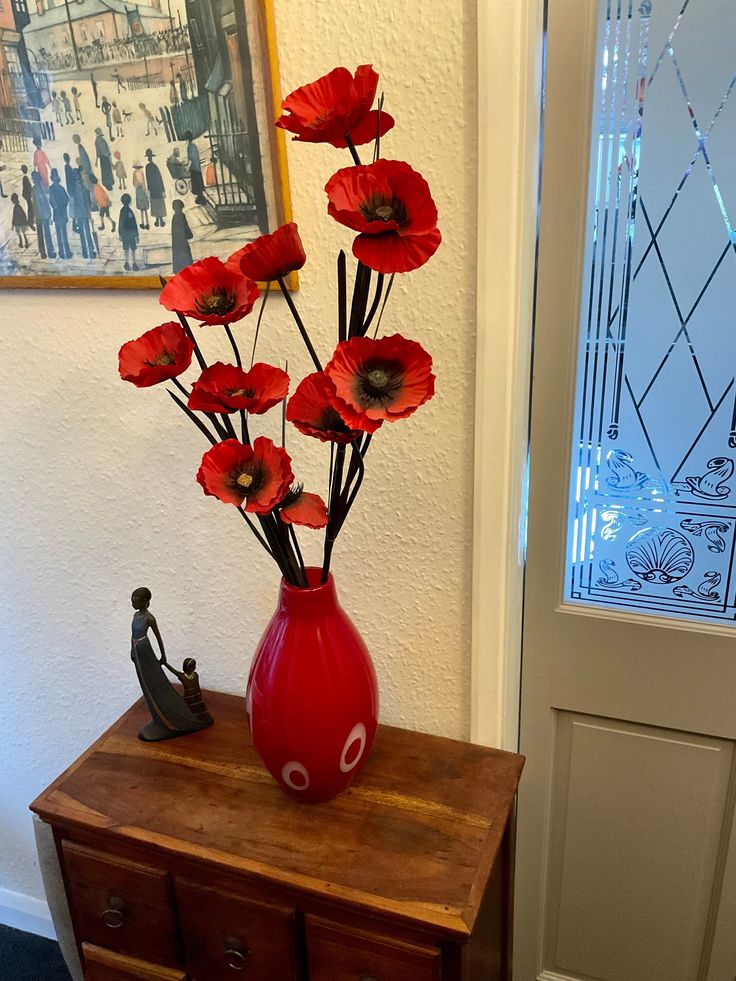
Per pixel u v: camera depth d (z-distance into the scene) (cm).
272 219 92
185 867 90
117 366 108
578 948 132
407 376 69
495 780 97
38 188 101
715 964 122
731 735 108
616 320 96
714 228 89
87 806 95
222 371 76
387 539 103
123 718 114
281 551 86
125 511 117
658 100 86
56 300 108
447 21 80
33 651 135
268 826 90
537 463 104
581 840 124
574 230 92
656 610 107
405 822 90
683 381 96
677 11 83
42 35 94
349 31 84
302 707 86
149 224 98
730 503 99
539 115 87
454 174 85
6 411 117
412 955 80
